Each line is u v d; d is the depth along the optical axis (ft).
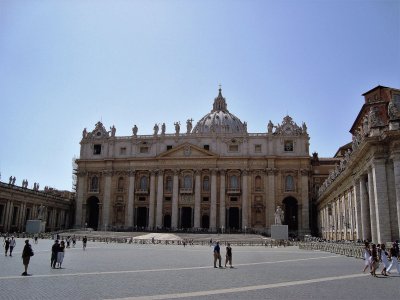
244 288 56.90
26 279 64.28
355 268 85.71
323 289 56.03
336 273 76.13
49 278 65.98
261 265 94.53
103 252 139.23
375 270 74.90
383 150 110.83
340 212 198.29
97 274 72.74
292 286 58.90
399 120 107.65
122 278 67.26
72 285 58.44
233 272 78.43
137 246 188.03
